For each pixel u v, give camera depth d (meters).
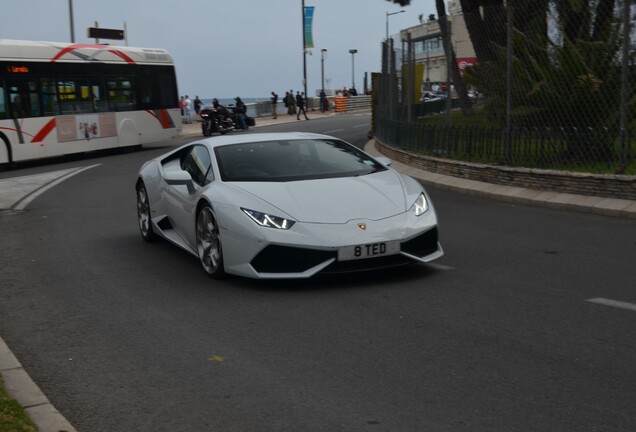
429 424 3.73
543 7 12.32
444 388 4.18
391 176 7.26
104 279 7.27
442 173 14.74
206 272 7.09
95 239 9.57
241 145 7.64
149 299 6.42
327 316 5.67
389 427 3.71
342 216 6.37
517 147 12.76
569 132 11.84
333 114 57.47
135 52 25.36
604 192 10.80
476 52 13.72
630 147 10.86
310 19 51.00
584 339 4.93
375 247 6.23
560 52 11.96
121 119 24.59
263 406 4.04
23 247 9.21
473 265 7.28
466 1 19.47
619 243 8.27
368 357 4.74
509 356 4.66
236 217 6.45
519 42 12.54
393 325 5.39
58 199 14.13
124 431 3.82
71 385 4.49
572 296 6.04
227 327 5.50
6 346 5.21
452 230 9.42
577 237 8.70
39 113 21.52
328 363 4.66
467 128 14.20
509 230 9.32
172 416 3.97
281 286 6.61
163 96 26.48
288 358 4.78
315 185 6.81
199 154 7.84
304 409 3.98
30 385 4.41
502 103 13.12
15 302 6.55
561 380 4.23
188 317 5.82
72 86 22.72
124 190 15.22
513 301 5.93
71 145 22.61
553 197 11.31
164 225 8.52
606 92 11.35
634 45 11.02
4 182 17.81
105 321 5.83
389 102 20.08
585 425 3.64
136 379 4.54
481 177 13.38
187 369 4.67
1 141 20.47
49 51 21.98
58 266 7.99
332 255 6.17
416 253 6.59
